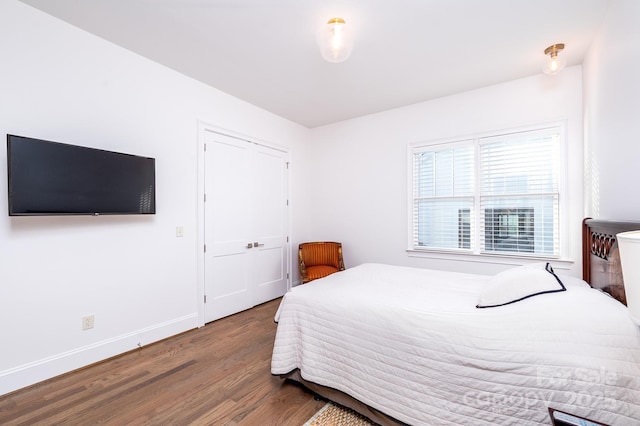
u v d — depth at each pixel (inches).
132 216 99.7
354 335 66.7
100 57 91.7
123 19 82.4
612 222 61.6
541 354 47.6
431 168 142.1
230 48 96.7
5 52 74.4
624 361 43.5
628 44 64.8
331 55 82.4
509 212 123.2
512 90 119.5
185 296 115.3
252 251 145.9
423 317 60.4
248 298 143.0
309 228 185.2
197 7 77.0
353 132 166.4
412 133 145.4
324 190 178.9
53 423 63.7
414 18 80.7
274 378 81.6
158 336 105.8
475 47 95.4
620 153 69.8
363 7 76.2
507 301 61.4
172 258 111.3
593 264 77.3
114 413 66.9
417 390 56.9
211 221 125.8
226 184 132.6
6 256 74.4
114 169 91.7
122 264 96.8
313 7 76.4
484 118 126.0
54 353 81.8
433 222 142.3
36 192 75.4
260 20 82.2
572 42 92.4
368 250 161.2
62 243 83.8
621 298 57.4
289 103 143.8
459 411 52.4
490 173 126.6
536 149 116.7
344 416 66.5
